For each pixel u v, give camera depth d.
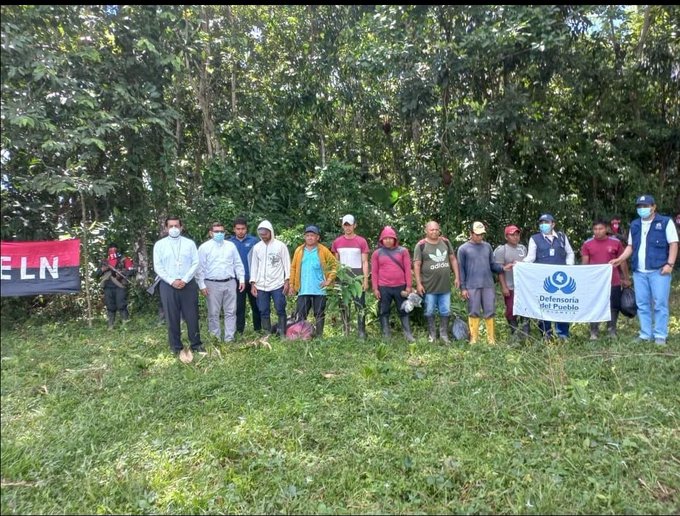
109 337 6.51
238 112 11.59
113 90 5.76
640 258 5.82
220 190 10.41
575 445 3.44
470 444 3.48
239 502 2.92
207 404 4.18
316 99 11.75
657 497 2.95
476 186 10.99
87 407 4.09
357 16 9.49
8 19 4.15
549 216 6.18
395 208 12.00
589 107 11.53
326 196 11.00
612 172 12.40
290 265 6.53
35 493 2.99
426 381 4.58
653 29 11.12
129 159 6.74
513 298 6.19
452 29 8.09
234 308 6.37
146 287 8.09
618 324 7.00
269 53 11.98
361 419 3.87
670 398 4.13
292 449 3.45
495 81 9.01
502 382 4.54
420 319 6.89
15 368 4.38
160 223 7.93
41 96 4.75
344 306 6.53
